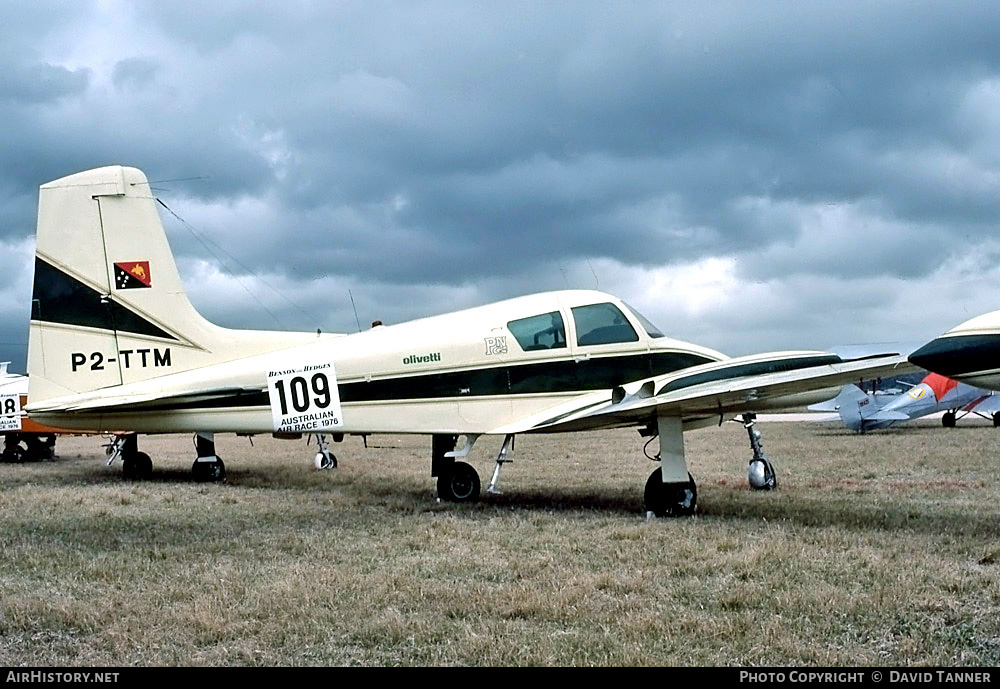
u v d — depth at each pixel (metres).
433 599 5.32
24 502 10.07
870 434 22.50
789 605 5.02
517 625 4.82
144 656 4.38
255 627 4.77
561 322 9.99
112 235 11.83
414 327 9.97
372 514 8.93
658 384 8.89
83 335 11.65
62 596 5.38
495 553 6.70
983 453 15.41
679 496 8.55
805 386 8.05
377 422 9.64
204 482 12.77
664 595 5.34
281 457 18.03
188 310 11.88
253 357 11.13
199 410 10.55
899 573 5.75
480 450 18.28
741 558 6.20
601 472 13.52
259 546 7.05
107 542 7.23
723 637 4.54
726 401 8.20
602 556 6.56
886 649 4.34
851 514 8.38
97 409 10.89
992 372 7.11
